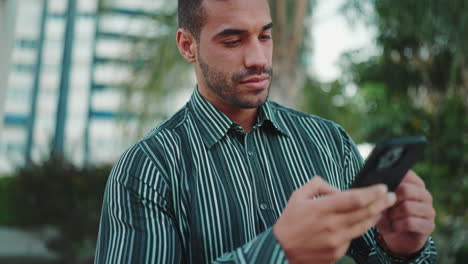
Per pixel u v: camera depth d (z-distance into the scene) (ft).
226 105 2.91
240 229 2.67
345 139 3.24
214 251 2.63
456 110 12.00
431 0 11.27
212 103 2.92
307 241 1.88
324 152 3.06
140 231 2.50
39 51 45.19
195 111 2.96
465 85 12.34
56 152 14.51
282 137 3.01
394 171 2.09
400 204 2.26
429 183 11.05
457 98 12.27
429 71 12.95
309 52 12.71
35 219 14.07
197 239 2.64
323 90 14.37
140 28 11.80
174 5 11.76
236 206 2.70
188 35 2.90
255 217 2.76
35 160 14.24
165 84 12.03
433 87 13.04
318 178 2.04
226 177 2.78
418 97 13.61
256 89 2.67
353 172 3.17
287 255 1.92
